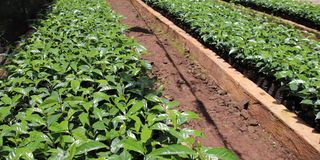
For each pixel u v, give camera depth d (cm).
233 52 676
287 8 1505
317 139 437
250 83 616
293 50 636
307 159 438
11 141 280
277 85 566
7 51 680
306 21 1397
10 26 797
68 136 266
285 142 485
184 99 661
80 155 251
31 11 1000
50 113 303
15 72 438
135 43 559
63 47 531
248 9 1675
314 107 455
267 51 600
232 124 563
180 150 228
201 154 241
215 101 649
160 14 1348
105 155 246
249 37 729
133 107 304
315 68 529
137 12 1650
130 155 236
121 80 383
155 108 311
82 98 328
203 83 741
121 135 271
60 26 683
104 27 687
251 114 577
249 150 493
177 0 1281
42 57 479
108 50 512
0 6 762
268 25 899
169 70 816
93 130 289
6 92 380
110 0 1994
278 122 500
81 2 1058
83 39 590
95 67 438
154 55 930
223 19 918
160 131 283
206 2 1256
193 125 555
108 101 339
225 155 239
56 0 1170
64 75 417
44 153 253
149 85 394
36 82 381
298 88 493
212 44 799
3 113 311
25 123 289
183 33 1009
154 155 226
